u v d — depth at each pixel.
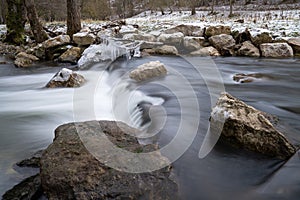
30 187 3.01
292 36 13.08
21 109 6.09
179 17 31.34
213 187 3.12
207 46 12.82
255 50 12.11
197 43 11.96
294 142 3.96
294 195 2.96
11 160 3.77
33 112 5.86
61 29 17.95
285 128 4.51
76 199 2.64
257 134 3.64
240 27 15.09
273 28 15.06
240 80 8.13
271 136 3.60
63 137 3.42
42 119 5.47
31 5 14.45
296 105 5.93
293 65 10.16
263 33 12.36
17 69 11.44
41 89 7.71
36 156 3.66
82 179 2.76
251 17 23.12
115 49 9.92
